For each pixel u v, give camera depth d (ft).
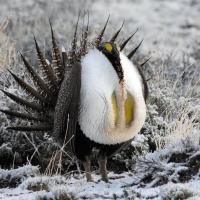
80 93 36.32
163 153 36.68
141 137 42.09
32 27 77.20
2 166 42.70
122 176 39.52
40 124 41.73
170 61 60.54
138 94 37.06
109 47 36.40
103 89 35.99
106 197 32.14
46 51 59.36
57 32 70.95
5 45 53.57
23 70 49.01
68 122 36.63
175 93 49.62
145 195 31.14
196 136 37.70
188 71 55.93
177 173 34.22
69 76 36.70
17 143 43.39
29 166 38.06
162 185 33.37
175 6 113.29
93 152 42.39
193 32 95.35
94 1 109.50
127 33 64.08
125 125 36.91
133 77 37.19
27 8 93.45
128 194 31.35
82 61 36.94
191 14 108.88
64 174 39.37
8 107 44.62
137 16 103.04
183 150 36.11
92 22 86.02
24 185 35.04
